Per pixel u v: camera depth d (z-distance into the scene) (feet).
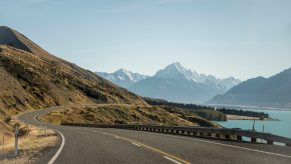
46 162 47.24
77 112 493.36
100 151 60.95
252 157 53.42
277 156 55.01
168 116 608.19
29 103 508.94
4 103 438.81
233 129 89.56
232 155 55.57
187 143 77.20
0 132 155.84
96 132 127.85
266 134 75.77
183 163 46.47
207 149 64.23
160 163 46.37
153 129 162.61
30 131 154.51
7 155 57.67
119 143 77.56
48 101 569.64
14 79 554.87
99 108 551.59
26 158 51.67
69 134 113.70
